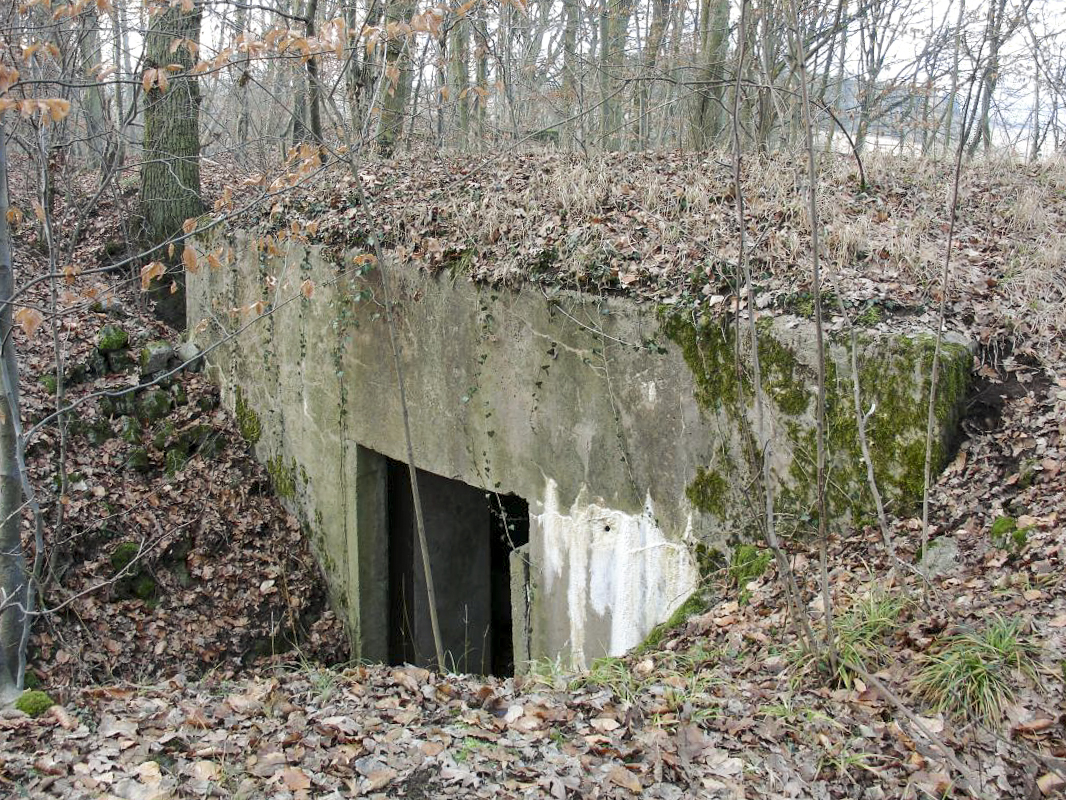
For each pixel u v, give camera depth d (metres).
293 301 9.82
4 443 6.07
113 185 12.21
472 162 10.80
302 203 10.13
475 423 7.81
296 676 5.62
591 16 15.02
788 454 5.76
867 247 6.73
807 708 4.21
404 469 9.75
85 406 10.42
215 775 4.00
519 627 7.74
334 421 9.48
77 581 8.92
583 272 6.77
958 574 4.93
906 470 5.43
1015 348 5.86
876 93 12.32
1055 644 4.13
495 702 4.62
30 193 12.80
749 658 4.89
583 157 9.77
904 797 3.60
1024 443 5.34
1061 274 6.62
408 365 8.41
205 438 10.96
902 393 5.42
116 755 4.23
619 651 6.85
